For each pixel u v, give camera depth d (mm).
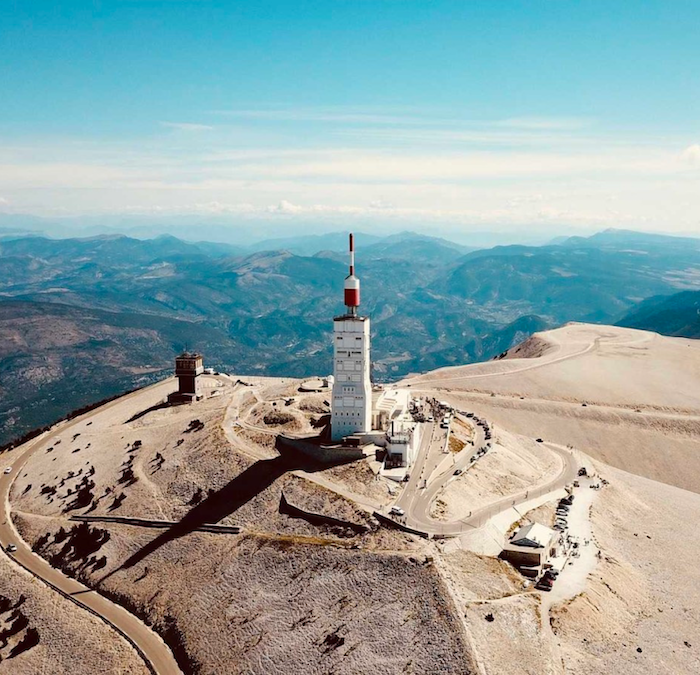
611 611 104875
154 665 109125
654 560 129375
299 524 129125
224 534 134375
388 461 146375
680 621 108000
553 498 150125
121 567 136000
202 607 117750
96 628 119938
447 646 92062
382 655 95250
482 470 151875
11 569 141625
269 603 112438
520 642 92938
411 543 114938
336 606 106125
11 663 114625
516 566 112312
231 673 102938
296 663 99938
